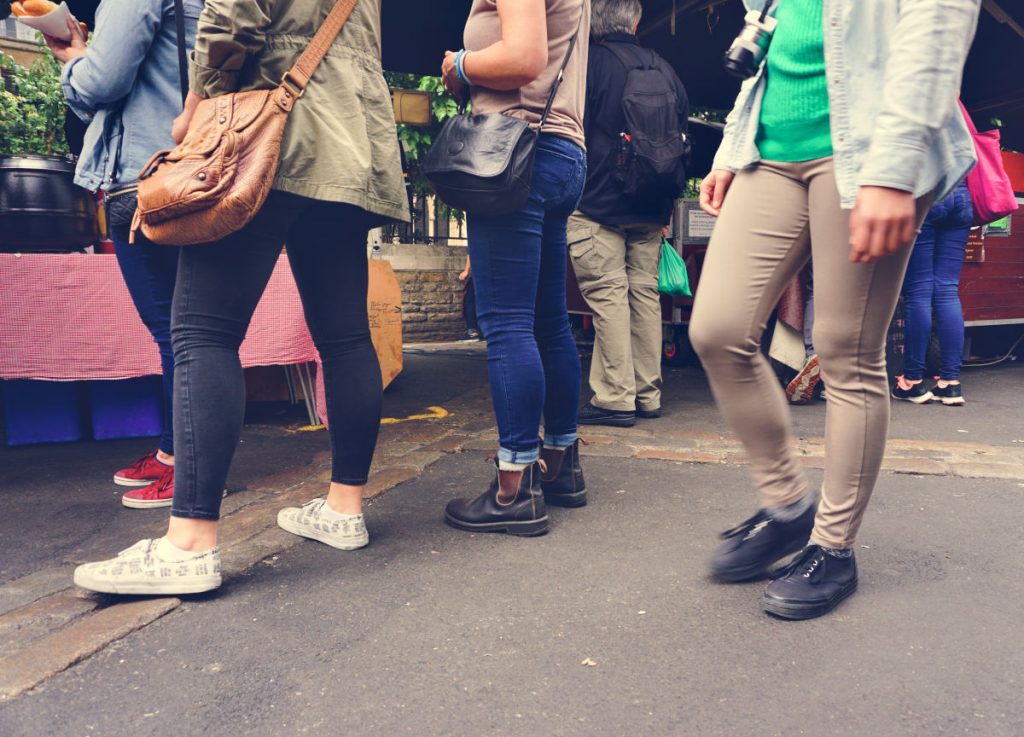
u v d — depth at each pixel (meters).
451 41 6.58
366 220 2.20
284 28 1.92
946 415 4.22
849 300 1.69
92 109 2.52
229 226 1.78
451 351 8.41
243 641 1.70
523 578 2.03
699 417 4.16
